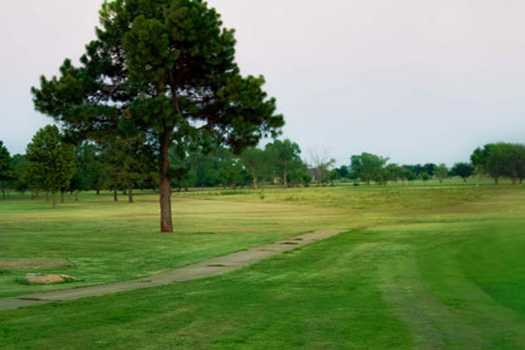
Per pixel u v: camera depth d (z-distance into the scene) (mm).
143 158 33125
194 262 19359
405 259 17953
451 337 8078
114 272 17297
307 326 8867
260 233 30344
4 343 7945
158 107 29109
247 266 17766
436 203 50656
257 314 9875
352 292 12273
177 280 15297
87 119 30609
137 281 15328
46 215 53031
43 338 8227
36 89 30984
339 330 8570
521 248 15992
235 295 12109
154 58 29547
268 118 33094
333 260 18500
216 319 9469
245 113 33062
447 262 15938
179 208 67688
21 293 13156
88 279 15828
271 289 12992
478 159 114250
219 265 18344
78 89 30719
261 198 92188
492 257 15203
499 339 7918
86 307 10766
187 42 31141
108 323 9203
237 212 57531
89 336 8336
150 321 9352
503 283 12078
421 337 8078
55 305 11047
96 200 99312
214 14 32094
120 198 108438
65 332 8586
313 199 82500
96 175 99938
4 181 109938
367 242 23672
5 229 34656
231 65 33406
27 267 18406
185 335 8367
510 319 9133
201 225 38031
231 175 173250
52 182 72688
